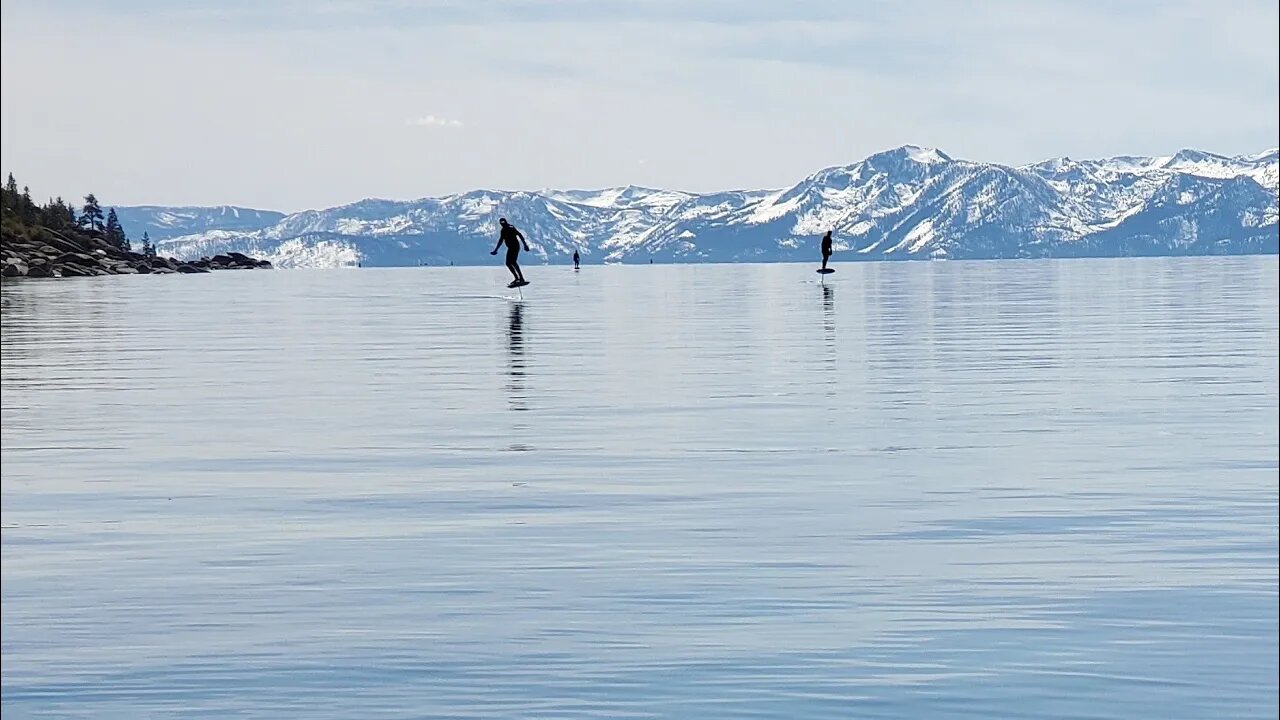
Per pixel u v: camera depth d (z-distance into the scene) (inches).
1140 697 289.9
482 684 303.7
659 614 353.1
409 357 1152.2
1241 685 295.3
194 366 1082.7
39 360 1146.7
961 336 1357.0
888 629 337.7
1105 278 4097.0
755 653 321.4
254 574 397.7
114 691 301.1
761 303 2224.4
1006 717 281.6
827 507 488.1
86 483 552.7
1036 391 850.1
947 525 454.9
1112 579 380.5
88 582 389.4
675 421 725.3
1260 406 767.7
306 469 583.5
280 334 1499.8
